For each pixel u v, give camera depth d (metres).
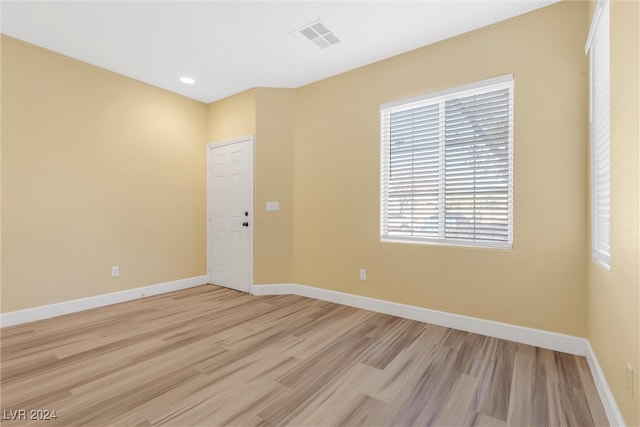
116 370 1.94
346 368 1.98
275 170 3.76
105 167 3.29
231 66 3.24
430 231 2.82
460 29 2.55
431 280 2.77
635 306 1.18
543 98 2.26
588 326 2.10
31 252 2.79
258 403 1.62
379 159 3.10
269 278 3.75
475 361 2.07
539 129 2.27
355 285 3.26
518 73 2.35
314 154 3.60
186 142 4.08
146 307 3.24
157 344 2.33
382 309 3.06
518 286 2.36
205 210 4.32
